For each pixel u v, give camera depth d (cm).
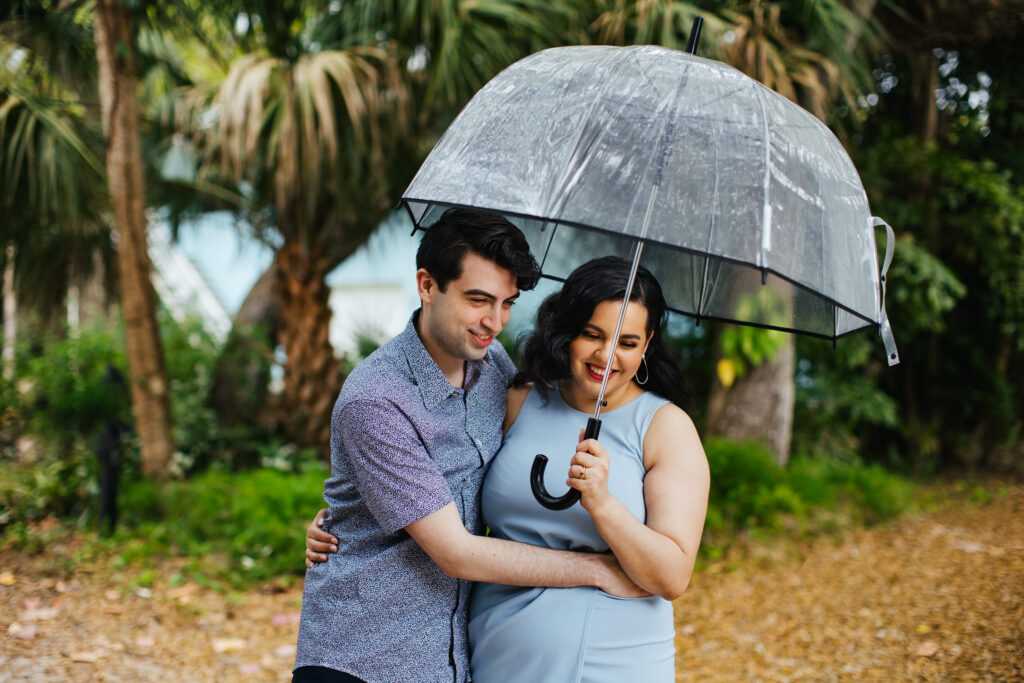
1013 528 519
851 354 622
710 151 143
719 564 463
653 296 167
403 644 162
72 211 451
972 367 708
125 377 566
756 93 153
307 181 498
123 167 468
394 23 476
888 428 726
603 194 141
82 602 379
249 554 444
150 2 473
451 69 438
